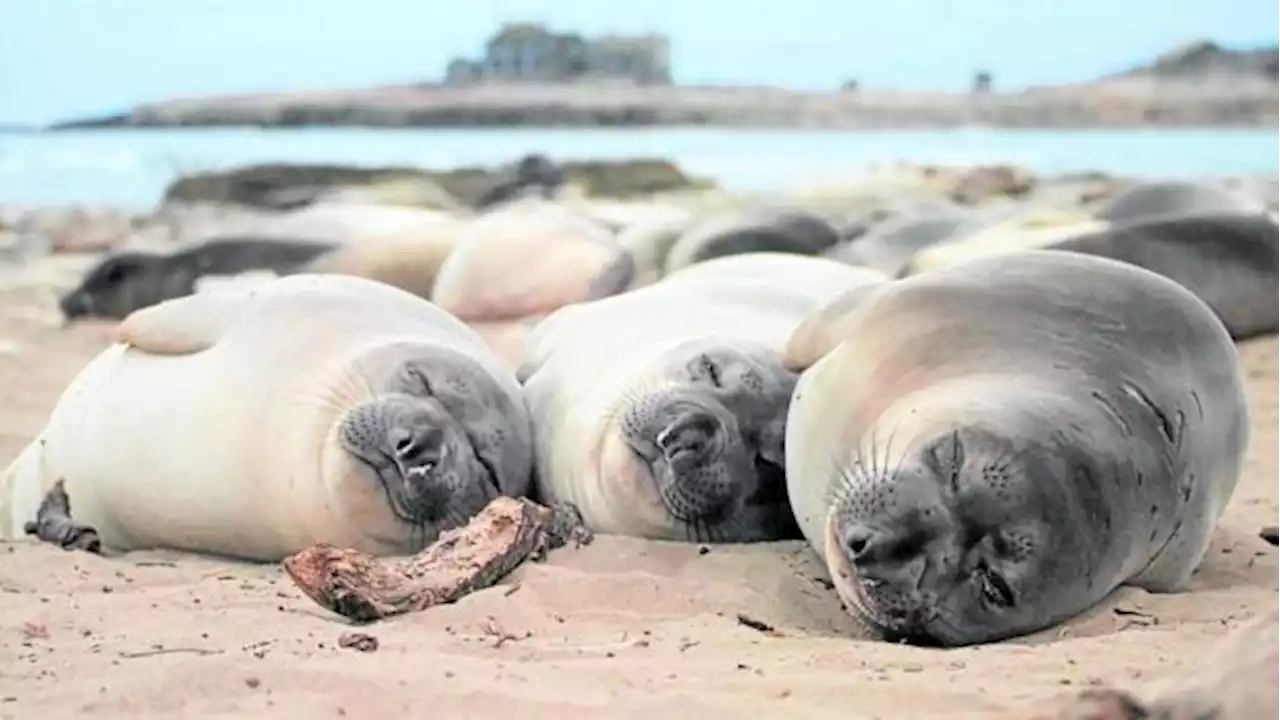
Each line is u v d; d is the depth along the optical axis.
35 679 3.68
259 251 8.36
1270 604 4.16
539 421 4.89
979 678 3.70
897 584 3.97
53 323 8.02
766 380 4.69
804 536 4.58
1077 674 3.71
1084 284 4.34
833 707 3.54
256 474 4.61
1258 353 6.56
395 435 4.53
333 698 3.54
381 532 4.57
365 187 12.91
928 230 8.20
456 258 7.24
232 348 4.74
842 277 5.56
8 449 5.70
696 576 4.36
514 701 3.53
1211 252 6.71
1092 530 4.02
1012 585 3.99
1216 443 4.27
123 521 4.81
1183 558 4.26
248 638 3.89
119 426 4.79
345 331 4.73
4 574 4.34
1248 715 3.16
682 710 3.51
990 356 4.22
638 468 4.62
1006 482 3.99
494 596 4.12
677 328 4.91
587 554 4.48
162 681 3.60
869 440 4.21
